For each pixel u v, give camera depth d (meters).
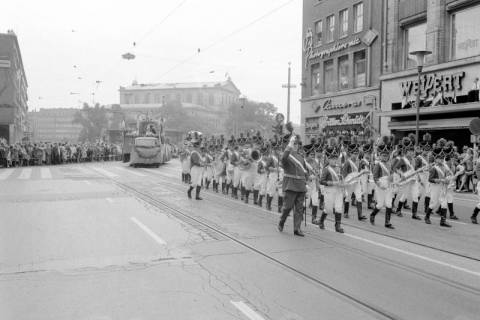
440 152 11.37
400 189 12.40
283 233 9.64
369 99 30.30
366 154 12.24
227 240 8.85
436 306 5.43
